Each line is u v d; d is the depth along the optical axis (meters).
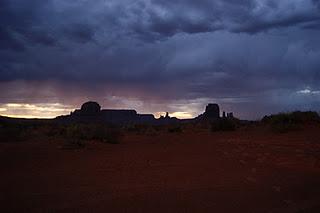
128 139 28.58
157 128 49.47
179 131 40.62
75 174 12.23
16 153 17.97
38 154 17.58
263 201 8.62
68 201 8.64
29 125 46.56
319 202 8.54
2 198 8.99
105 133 25.20
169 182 10.77
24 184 10.62
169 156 16.83
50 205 8.31
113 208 8.05
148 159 15.82
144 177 11.61
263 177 11.42
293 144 19.52
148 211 7.83
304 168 12.94
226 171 12.51
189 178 11.37
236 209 8.00
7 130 26.25
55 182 10.89
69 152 18.52
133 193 9.39
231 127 36.06
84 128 25.84
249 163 14.20
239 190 9.70
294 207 8.13
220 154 17.12
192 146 21.55
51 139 26.92
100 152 18.67
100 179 11.33
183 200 8.69
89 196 9.12
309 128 29.05
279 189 9.79
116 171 12.77
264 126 36.41
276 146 19.03
